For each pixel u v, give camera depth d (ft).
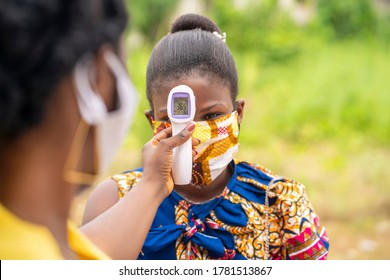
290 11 40.93
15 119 3.56
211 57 7.11
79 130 3.87
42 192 3.77
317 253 7.16
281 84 35.65
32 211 3.75
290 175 26.37
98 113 3.88
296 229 7.10
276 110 33.42
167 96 7.13
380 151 29.22
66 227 4.05
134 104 4.24
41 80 3.56
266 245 7.11
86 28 3.72
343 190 24.61
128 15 4.11
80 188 4.26
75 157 3.89
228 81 7.21
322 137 31.30
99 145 4.07
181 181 6.52
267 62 37.19
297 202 7.18
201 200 7.28
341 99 33.78
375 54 42.24
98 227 5.63
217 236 7.03
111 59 4.03
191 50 7.11
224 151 7.01
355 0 47.93
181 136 6.32
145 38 44.50
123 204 5.86
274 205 7.25
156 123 7.26
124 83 4.10
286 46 37.70
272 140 31.37
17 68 3.55
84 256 4.47
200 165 6.99
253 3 37.96
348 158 28.40
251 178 7.37
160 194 6.09
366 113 32.78
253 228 7.10
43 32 3.60
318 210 22.98
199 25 7.69
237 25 36.88
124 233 5.66
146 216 5.86
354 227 21.59
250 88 34.22
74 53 3.63
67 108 3.76
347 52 42.78
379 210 22.85
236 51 36.50
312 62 38.50
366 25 47.75
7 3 3.53
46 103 3.66
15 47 3.51
